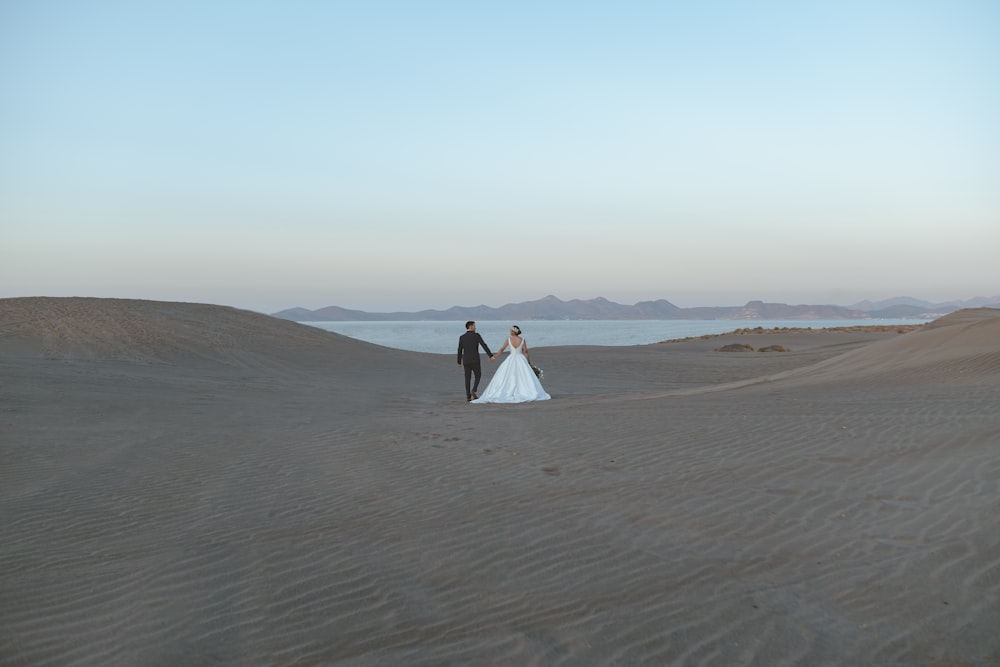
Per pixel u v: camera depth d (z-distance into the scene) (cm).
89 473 923
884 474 773
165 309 3991
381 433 1209
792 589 504
